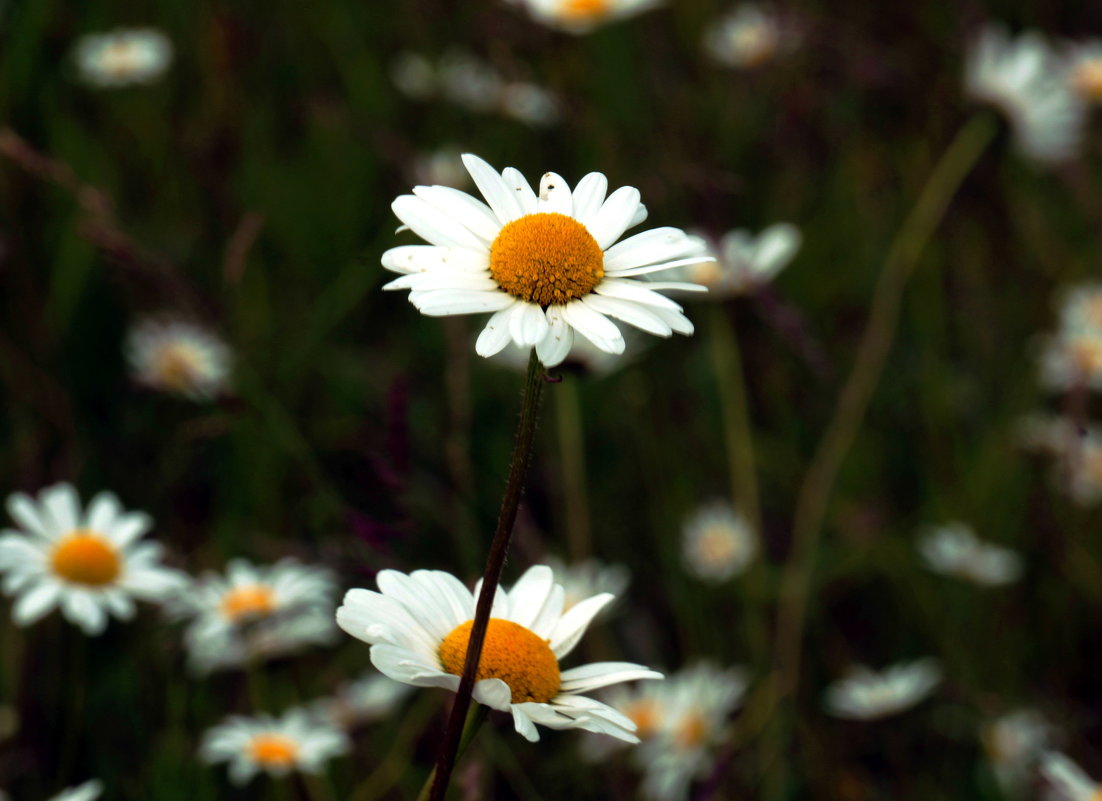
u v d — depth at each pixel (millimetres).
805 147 1540
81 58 1487
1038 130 1403
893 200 1543
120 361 1396
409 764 1229
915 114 1554
